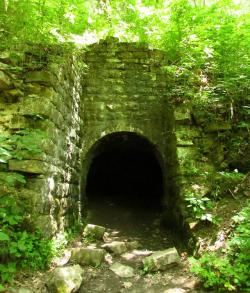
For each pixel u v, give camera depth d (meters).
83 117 7.23
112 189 11.32
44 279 3.72
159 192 10.85
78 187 6.79
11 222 3.61
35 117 4.39
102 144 7.95
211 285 3.62
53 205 4.71
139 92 7.41
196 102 6.23
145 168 11.39
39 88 4.59
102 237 5.81
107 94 7.38
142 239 6.26
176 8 6.69
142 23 7.57
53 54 5.06
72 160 6.16
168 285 3.93
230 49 6.37
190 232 4.88
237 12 6.92
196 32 6.46
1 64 4.33
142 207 9.17
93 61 7.47
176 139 6.07
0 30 4.67
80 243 5.47
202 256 4.11
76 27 6.15
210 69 6.47
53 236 4.64
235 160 5.81
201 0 7.20
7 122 4.38
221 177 5.52
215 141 6.04
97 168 11.04
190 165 5.76
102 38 7.99
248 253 3.69
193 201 4.92
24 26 4.80
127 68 7.49
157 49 7.56
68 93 5.74
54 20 5.36
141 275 4.26
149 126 7.27
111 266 4.48
